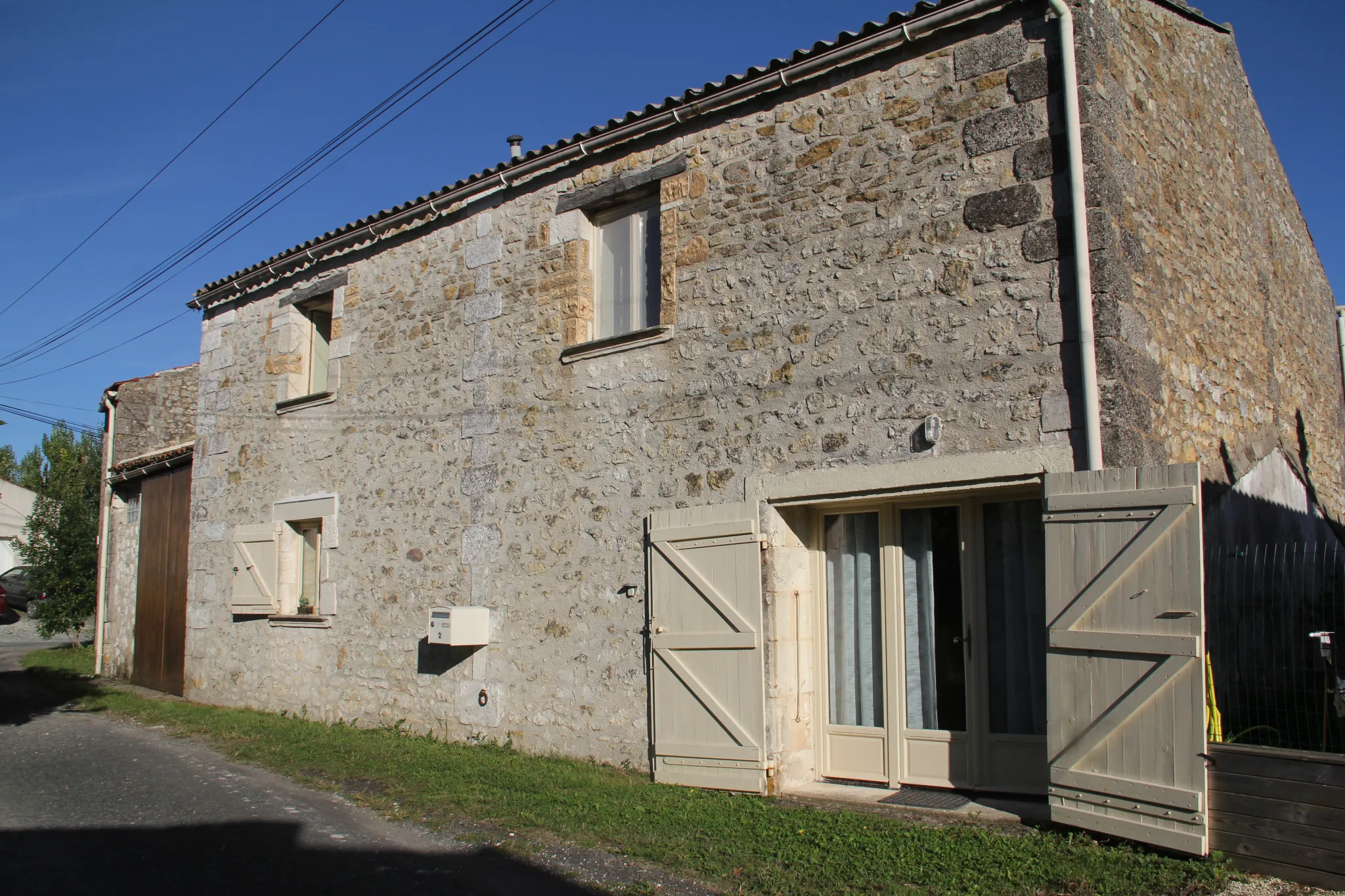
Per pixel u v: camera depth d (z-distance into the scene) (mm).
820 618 6129
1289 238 8398
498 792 5875
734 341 6324
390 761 6863
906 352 5539
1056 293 5070
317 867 4605
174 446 12891
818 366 5902
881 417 5594
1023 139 5281
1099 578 4562
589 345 7102
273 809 5691
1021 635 5363
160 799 5965
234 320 10844
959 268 5410
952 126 5551
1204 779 4148
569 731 6953
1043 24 5305
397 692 8242
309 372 10102
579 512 7094
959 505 5598
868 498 5676
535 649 7234
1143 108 5781
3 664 13930
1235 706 4977
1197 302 6176
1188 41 6715
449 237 8398
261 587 9711
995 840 4582
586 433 7117
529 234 7758
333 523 9047
